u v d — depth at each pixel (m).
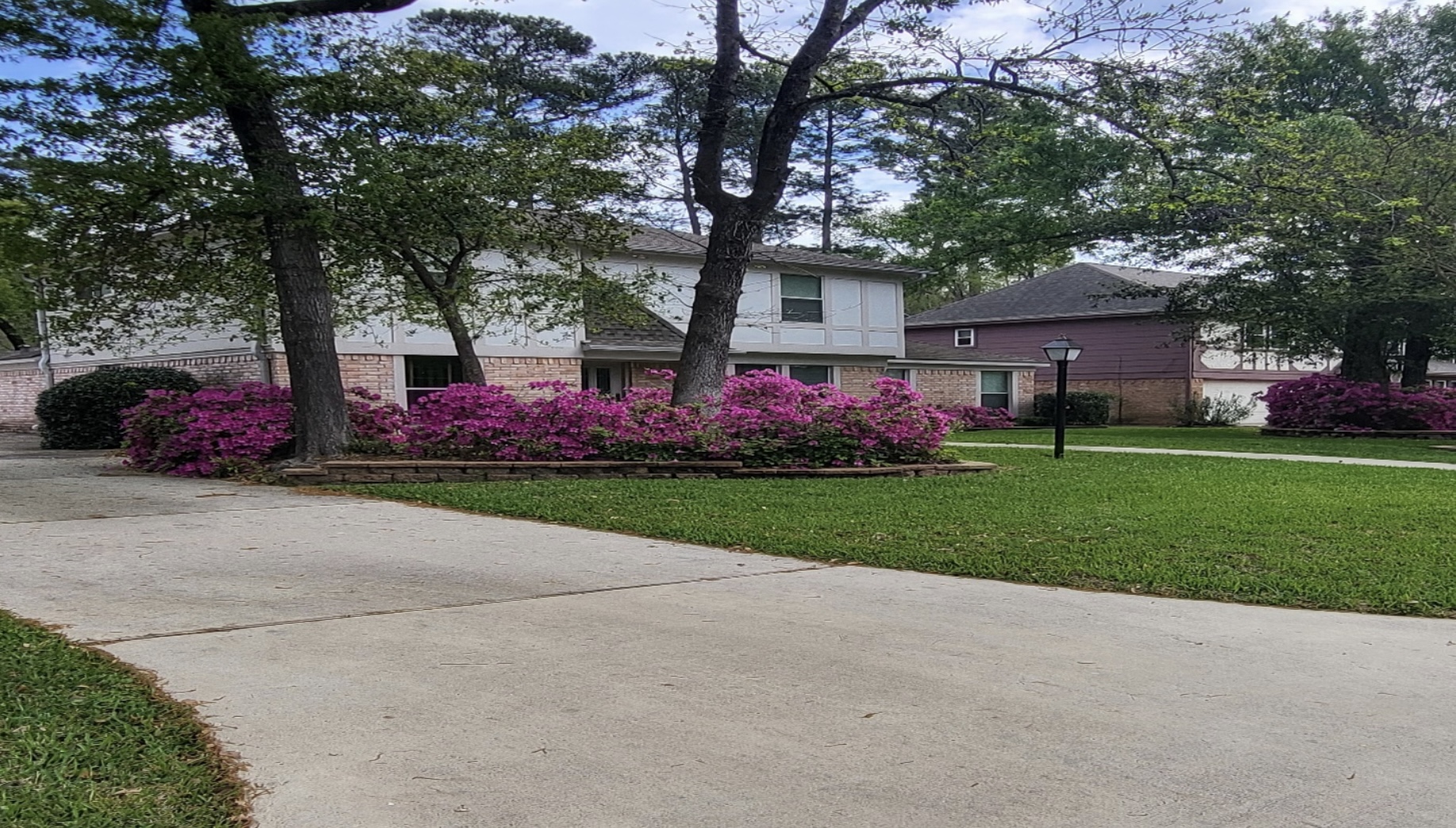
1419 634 4.92
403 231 11.61
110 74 9.38
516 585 5.82
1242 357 32.75
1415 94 24.69
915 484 10.73
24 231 10.48
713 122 12.74
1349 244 20.72
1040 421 30.53
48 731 3.37
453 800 2.92
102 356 20.23
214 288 13.15
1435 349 27.50
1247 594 5.72
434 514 8.55
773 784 3.06
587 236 13.86
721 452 11.70
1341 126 20.69
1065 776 3.14
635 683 4.02
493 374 18.86
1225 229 21.84
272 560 6.38
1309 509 8.83
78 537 7.12
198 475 11.17
